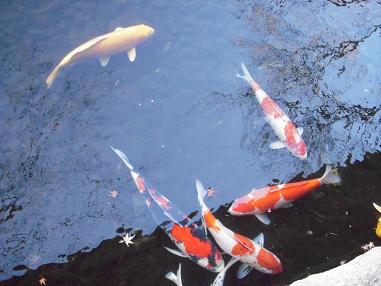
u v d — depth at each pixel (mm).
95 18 3732
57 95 3529
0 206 3285
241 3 3848
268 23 3793
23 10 3723
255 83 3463
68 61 3445
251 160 3424
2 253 3178
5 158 3393
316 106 3553
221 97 3568
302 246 3182
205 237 3090
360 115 3533
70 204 3307
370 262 2889
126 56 3629
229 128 3498
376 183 3348
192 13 3795
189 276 3107
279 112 3355
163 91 3566
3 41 3633
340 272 2877
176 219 3176
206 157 3426
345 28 3793
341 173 3373
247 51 3695
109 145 3441
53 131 3465
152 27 3723
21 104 3510
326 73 3648
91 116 3500
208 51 3680
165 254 3162
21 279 3121
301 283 2873
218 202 3305
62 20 3715
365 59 3695
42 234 3232
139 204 3291
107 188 3346
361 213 3264
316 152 3428
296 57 3691
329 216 3256
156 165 3398
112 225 3252
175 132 3480
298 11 3840
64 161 3404
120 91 3555
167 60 3637
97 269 3148
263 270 3066
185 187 3346
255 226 3223
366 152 3438
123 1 3785
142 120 3502
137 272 3135
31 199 3312
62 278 3127
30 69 3584
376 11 3855
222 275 3053
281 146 3395
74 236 3230
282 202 3213
